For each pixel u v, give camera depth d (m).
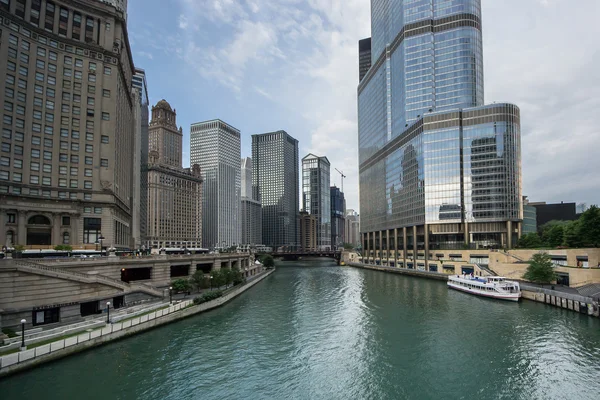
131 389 34.06
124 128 104.00
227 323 57.75
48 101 77.06
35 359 37.06
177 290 74.81
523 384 35.50
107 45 87.19
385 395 33.69
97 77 83.94
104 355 41.88
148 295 64.94
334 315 64.81
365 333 52.78
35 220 74.62
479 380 36.53
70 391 33.09
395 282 115.81
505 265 95.62
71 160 79.25
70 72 80.44
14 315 45.00
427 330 53.78
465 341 48.25
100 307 54.75
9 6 72.12
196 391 34.12
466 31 160.38
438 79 163.12
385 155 191.50
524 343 46.75
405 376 37.72
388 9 192.38
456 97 159.25
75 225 78.50
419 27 167.25
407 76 168.12
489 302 74.19
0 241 69.31
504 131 135.12
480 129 138.00
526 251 97.25
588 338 48.00
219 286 84.25
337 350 45.50
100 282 55.59
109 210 82.62
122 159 100.06
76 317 51.19
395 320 60.28
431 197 143.50
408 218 160.50
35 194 74.19
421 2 167.88
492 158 135.62
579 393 33.56
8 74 71.56
